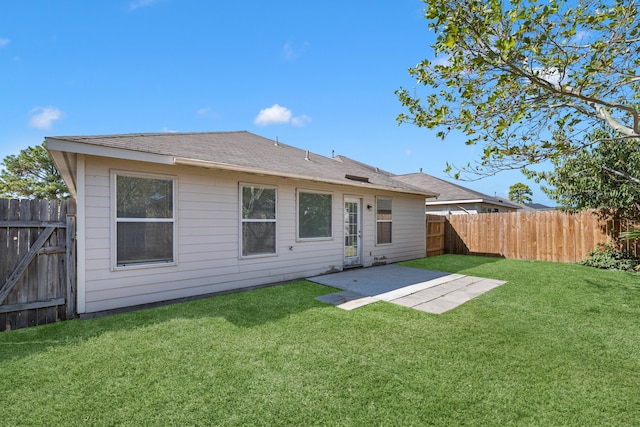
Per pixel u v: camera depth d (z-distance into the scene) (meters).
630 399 2.54
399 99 4.37
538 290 6.16
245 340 3.72
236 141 9.05
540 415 2.34
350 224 8.99
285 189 7.30
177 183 5.61
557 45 3.24
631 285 6.49
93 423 2.26
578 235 9.62
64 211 4.66
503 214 11.45
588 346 3.54
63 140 4.43
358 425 2.24
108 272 4.91
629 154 7.40
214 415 2.35
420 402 2.50
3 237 4.23
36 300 4.38
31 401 2.51
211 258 6.04
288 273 7.32
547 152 3.73
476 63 3.15
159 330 4.05
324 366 3.09
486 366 3.08
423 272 8.38
